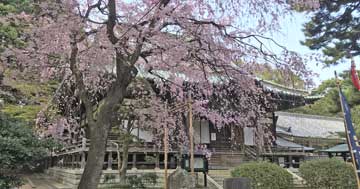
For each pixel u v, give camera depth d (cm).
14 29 861
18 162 660
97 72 811
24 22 859
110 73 851
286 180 1364
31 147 686
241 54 741
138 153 1888
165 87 1046
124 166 1545
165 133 1078
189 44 720
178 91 1034
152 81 1102
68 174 1850
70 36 696
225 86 868
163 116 1088
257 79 852
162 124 1107
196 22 699
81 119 1312
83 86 716
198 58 762
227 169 2017
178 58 770
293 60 720
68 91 1045
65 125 1211
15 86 991
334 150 2381
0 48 829
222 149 2225
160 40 695
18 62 841
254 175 1323
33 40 788
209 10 710
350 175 1423
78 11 694
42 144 710
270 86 1308
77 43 719
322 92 1856
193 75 866
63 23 666
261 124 1343
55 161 2628
